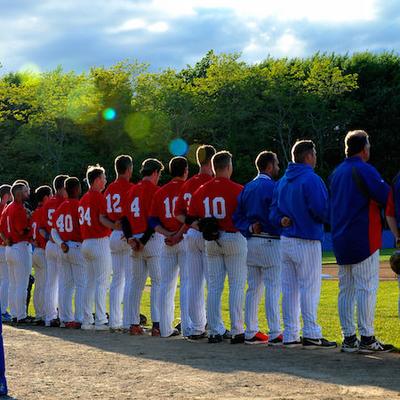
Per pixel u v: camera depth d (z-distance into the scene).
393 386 7.89
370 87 77.94
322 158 75.38
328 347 10.73
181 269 12.70
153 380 8.54
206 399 7.47
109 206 13.72
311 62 82.94
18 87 77.38
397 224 9.75
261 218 11.23
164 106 74.12
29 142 72.94
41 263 15.65
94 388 8.19
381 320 14.23
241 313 11.63
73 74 75.88
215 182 11.62
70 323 14.77
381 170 75.56
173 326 14.14
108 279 14.32
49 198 15.44
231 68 75.44
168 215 12.51
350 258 10.02
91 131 75.44
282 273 11.01
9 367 9.66
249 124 76.56
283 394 7.59
